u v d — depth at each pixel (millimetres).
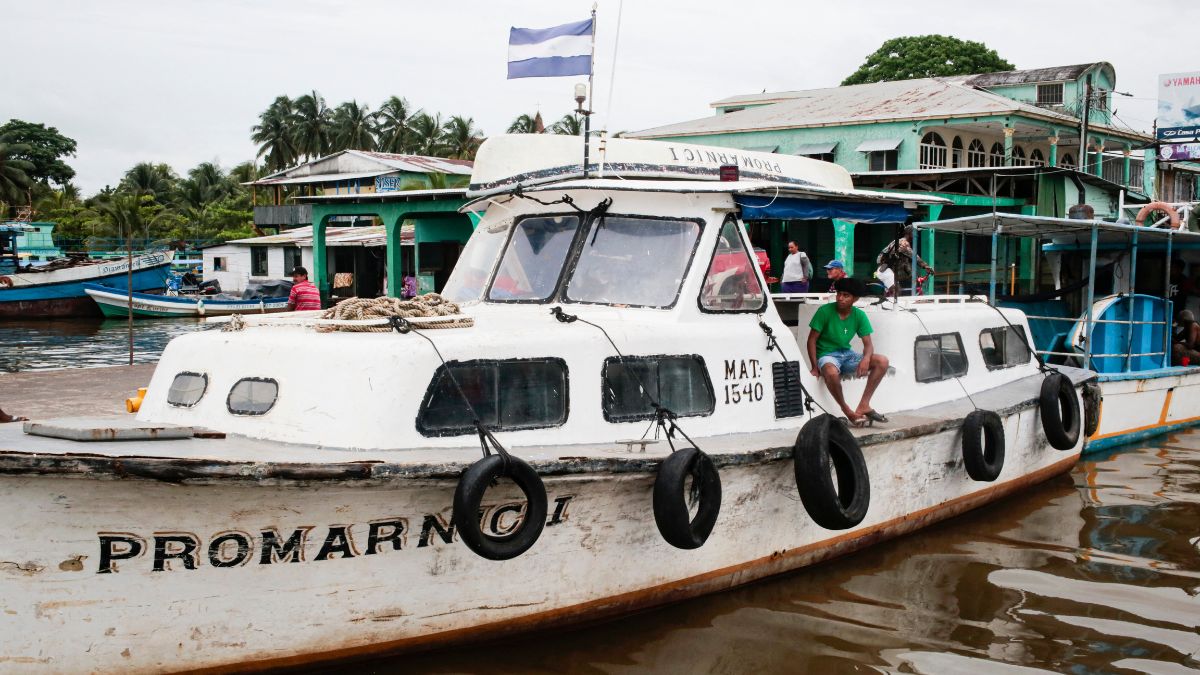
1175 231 13070
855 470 6898
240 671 5234
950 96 30250
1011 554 8141
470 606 5707
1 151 66375
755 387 7078
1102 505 9680
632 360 6383
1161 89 29141
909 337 8734
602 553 6109
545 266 7297
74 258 44031
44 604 4844
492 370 5832
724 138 32812
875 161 30219
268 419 5703
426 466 5188
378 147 68875
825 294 9281
